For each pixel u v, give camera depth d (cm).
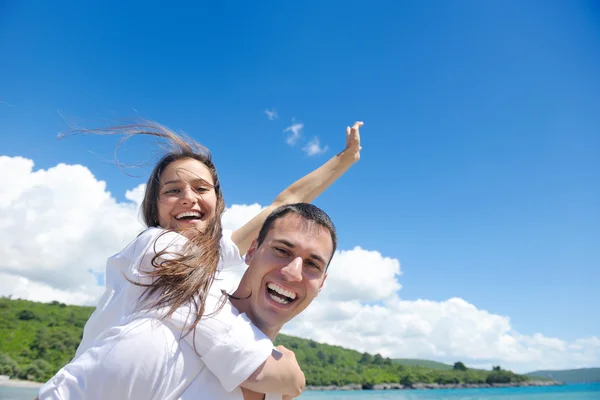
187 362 167
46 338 7275
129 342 161
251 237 319
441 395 10162
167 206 279
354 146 371
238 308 211
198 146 308
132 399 157
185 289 179
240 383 169
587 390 12875
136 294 193
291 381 181
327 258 212
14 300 8194
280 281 200
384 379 11606
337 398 8888
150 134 297
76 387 158
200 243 204
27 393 4734
